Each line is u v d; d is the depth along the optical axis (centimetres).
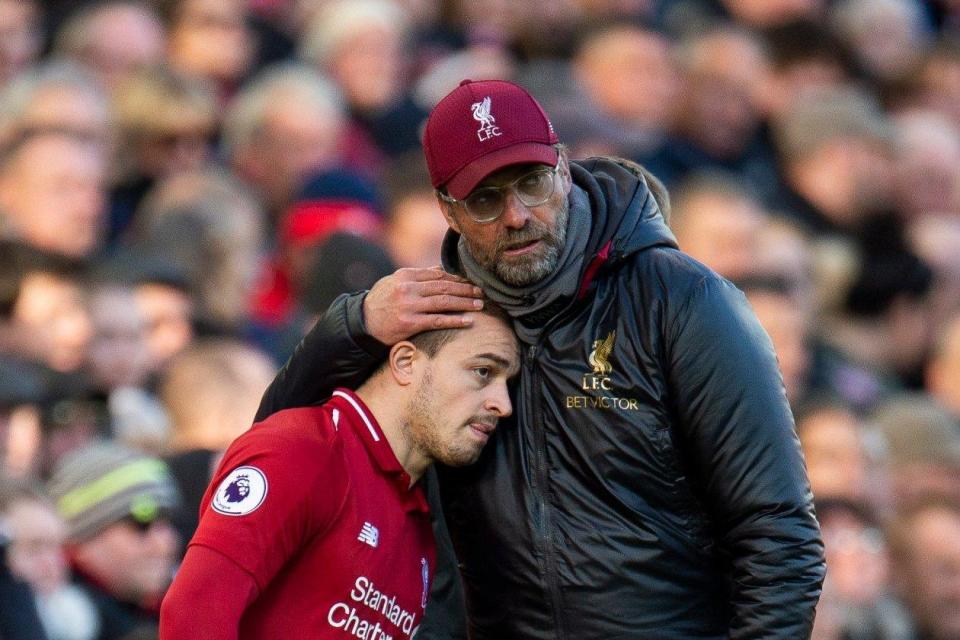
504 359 1501
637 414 1462
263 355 2642
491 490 1517
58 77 2984
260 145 3131
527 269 1449
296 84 3189
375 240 2486
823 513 2428
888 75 4197
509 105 1440
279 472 1473
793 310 2823
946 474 2681
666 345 1456
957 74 4059
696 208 2925
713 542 1495
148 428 2275
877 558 2427
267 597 1490
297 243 2705
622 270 1489
